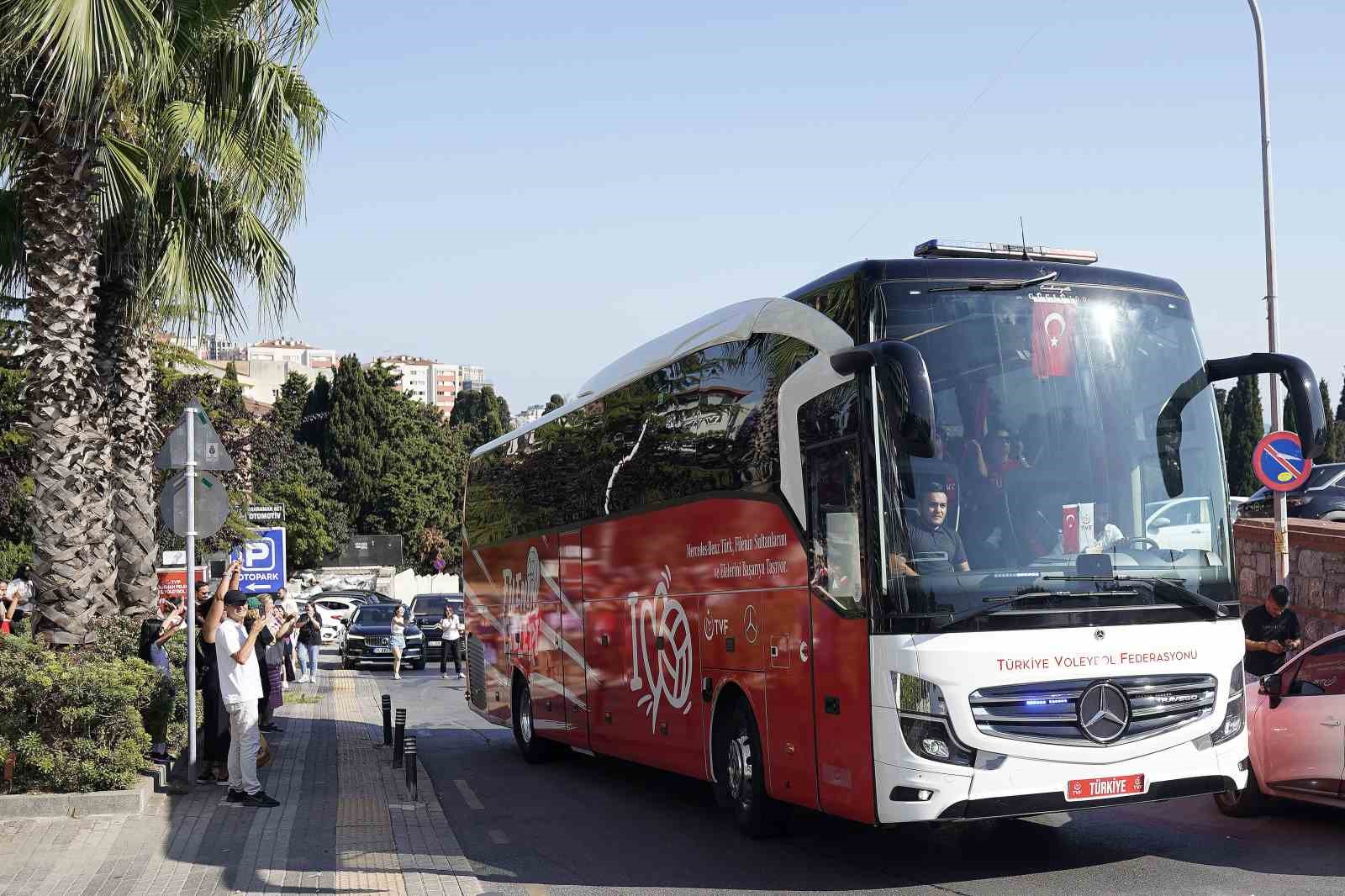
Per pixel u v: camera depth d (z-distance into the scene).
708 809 12.52
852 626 8.45
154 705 13.22
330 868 9.55
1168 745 8.27
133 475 15.82
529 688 16.66
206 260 15.35
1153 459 8.66
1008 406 8.45
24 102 12.57
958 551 8.12
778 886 8.75
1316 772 9.48
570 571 14.95
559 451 15.65
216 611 13.35
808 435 9.13
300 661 33.25
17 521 32.50
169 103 14.29
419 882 9.09
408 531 77.19
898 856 9.52
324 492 71.00
